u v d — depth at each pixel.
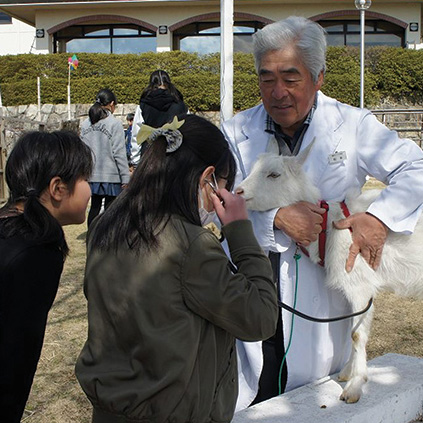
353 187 2.71
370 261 2.56
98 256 1.63
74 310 5.29
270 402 2.50
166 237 1.55
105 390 1.56
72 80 19.67
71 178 1.91
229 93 7.13
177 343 1.50
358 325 2.63
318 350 2.65
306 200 2.58
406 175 2.51
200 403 1.56
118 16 21.23
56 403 3.62
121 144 7.02
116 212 1.64
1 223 1.84
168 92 6.08
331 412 2.41
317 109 2.69
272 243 2.54
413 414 2.72
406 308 5.50
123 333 1.56
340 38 21.55
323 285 2.67
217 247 1.58
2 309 1.75
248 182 2.58
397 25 21.20
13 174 1.88
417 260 2.87
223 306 1.52
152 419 1.52
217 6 20.81
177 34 21.84
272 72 2.43
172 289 1.53
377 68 19.80
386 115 18.97
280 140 2.83
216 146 1.66
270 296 1.62
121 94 19.30
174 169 1.60
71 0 20.62
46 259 1.82
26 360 1.79
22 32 23.66
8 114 19.12
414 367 2.96
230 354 1.70
